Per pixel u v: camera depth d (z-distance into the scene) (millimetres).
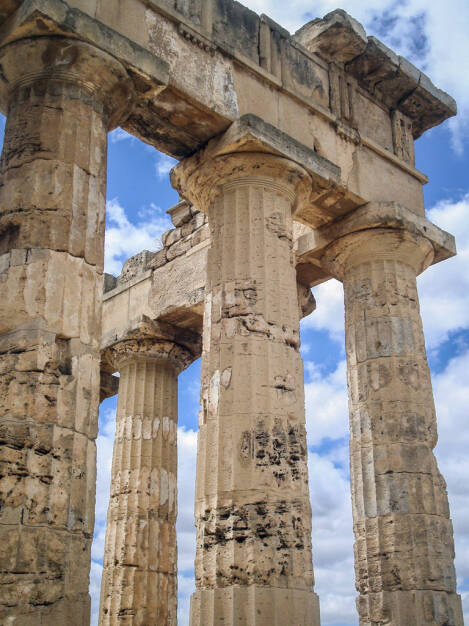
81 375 10992
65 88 12344
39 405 10438
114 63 12586
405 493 15406
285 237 14805
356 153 17281
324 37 17234
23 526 9773
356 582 15500
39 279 11070
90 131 12359
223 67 14961
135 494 19328
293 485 13094
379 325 16750
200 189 15516
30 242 11297
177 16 14297
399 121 18766
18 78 12492
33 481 10055
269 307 14148
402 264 17312
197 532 13031
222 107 14641
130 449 19828
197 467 13500
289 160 14969
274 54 16125
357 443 16297
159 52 13922
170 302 20578
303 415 13828
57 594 9734
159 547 19078
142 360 20750
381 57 17703
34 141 11945
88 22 12398
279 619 11992
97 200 12148
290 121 15984
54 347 10836
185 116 14570
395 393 16188
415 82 18344
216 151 14789
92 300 11555
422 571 14867
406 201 18016
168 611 18719
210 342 14203
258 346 13773
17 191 11672
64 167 11852
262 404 13414
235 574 12250
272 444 13164
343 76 17734
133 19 13688
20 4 12344
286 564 12461
